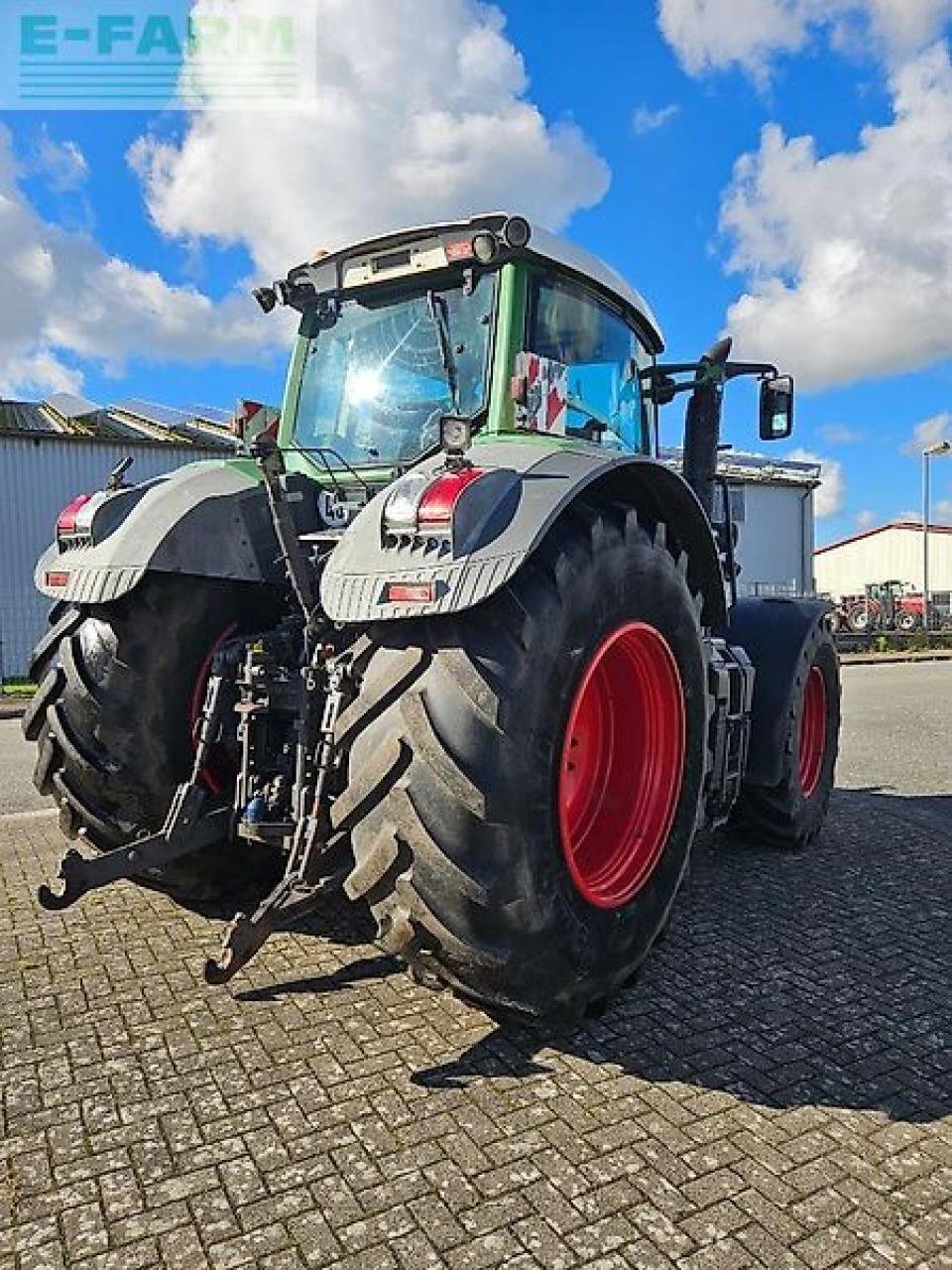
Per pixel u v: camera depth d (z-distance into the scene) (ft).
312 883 8.46
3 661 57.36
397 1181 6.77
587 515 8.92
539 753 7.96
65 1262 5.99
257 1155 7.04
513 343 10.59
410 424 11.28
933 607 124.36
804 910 12.71
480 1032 8.93
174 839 9.53
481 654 7.77
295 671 9.72
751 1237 6.29
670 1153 7.15
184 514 10.45
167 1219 6.37
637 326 13.43
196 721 10.78
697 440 14.84
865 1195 6.73
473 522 7.70
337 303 12.07
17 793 22.03
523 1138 7.29
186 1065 8.30
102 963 10.40
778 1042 8.92
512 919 7.81
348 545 8.18
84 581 10.22
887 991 10.10
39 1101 7.73
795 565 103.71
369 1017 9.18
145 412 71.41
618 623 9.12
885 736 29.99
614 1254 6.11
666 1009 9.57
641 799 10.21
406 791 7.66
